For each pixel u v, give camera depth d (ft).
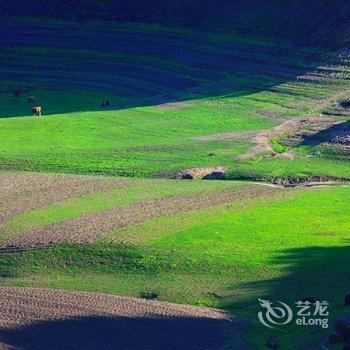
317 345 488.85
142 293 567.59
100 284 583.58
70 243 629.51
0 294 552.41
